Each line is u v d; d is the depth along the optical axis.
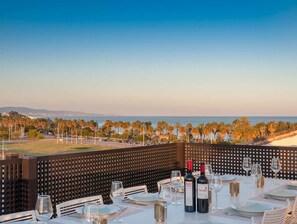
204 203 2.74
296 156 5.76
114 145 38.81
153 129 48.81
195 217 2.63
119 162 5.68
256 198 3.31
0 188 4.19
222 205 3.00
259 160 6.08
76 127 53.28
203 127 44.12
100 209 2.70
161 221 2.45
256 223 2.50
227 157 6.36
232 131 39.03
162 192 2.71
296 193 3.38
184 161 6.78
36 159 4.45
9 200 4.28
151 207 2.96
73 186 4.98
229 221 2.54
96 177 5.32
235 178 4.28
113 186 2.76
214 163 6.50
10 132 49.56
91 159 5.24
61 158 4.81
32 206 4.37
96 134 52.19
